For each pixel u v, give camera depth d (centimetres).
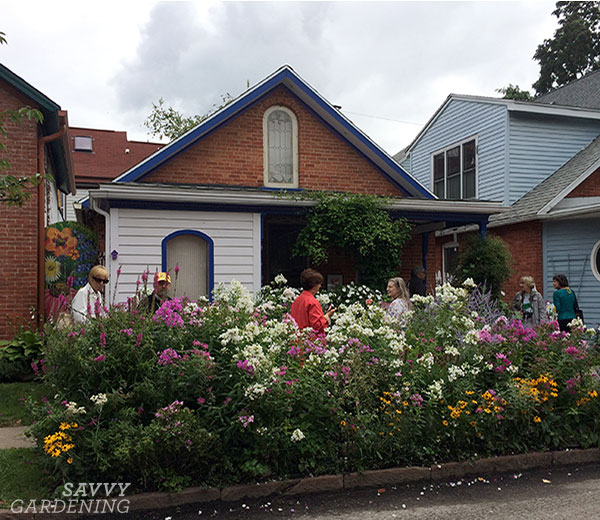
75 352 475
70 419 448
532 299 938
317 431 501
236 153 1216
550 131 1689
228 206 1024
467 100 1811
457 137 1861
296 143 1266
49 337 521
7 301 970
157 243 983
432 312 675
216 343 525
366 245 1079
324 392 503
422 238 1391
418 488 499
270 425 478
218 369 497
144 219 977
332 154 1292
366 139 1280
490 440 551
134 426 465
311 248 1061
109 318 514
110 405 462
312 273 654
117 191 930
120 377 478
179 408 465
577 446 591
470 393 539
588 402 594
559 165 1694
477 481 519
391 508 452
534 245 1480
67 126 1094
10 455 509
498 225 1558
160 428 452
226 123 1210
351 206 1080
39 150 1041
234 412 483
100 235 1166
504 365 583
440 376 548
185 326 534
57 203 1570
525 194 1652
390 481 506
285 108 1262
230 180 1208
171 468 462
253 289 1041
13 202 790
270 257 1305
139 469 454
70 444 439
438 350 577
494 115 1694
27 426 615
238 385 476
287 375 502
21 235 984
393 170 1309
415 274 1111
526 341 623
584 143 1723
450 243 1798
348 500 469
